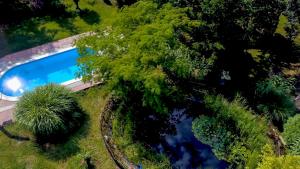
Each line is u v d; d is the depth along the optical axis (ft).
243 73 107.14
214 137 92.84
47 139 90.53
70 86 102.78
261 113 95.76
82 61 86.38
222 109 94.02
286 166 70.18
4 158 87.51
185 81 99.96
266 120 92.84
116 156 87.56
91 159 87.56
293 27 112.68
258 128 89.45
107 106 96.63
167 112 92.22
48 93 92.79
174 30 87.66
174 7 92.58
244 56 111.65
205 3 93.20
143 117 96.68
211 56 101.55
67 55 112.37
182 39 100.27
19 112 90.22
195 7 95.09
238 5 95.61
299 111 98.37
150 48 81.76
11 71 107.34
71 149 89.25
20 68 108.47
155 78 79.82
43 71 109.09
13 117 93.71
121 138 91.40
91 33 99.14
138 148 89.92
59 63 111.04
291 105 95.86
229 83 104.32
